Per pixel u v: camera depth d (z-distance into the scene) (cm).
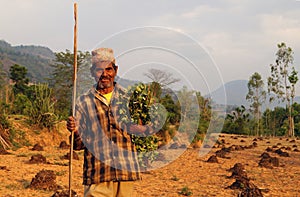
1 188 911
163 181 1123
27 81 4869
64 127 2259
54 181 938
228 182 1148
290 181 1231
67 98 3544
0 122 1906
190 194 940
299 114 6172
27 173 1131
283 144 3412
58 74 3822
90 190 412
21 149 1841
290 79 5644
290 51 5653
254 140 3744
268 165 1599
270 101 5938
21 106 2561
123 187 418
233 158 1920
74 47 415
